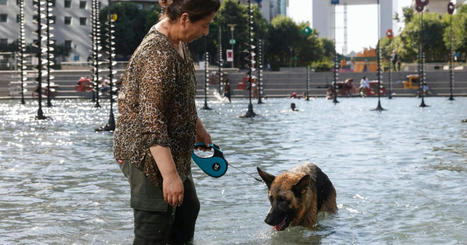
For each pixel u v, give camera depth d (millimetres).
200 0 2994
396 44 88875
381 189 6355
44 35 19938
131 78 3043
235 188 6426
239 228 4641
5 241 4191
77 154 9648
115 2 86812
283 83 55219
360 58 122500
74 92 48406
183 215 3541
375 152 9836
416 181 6840
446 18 81062
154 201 3064
